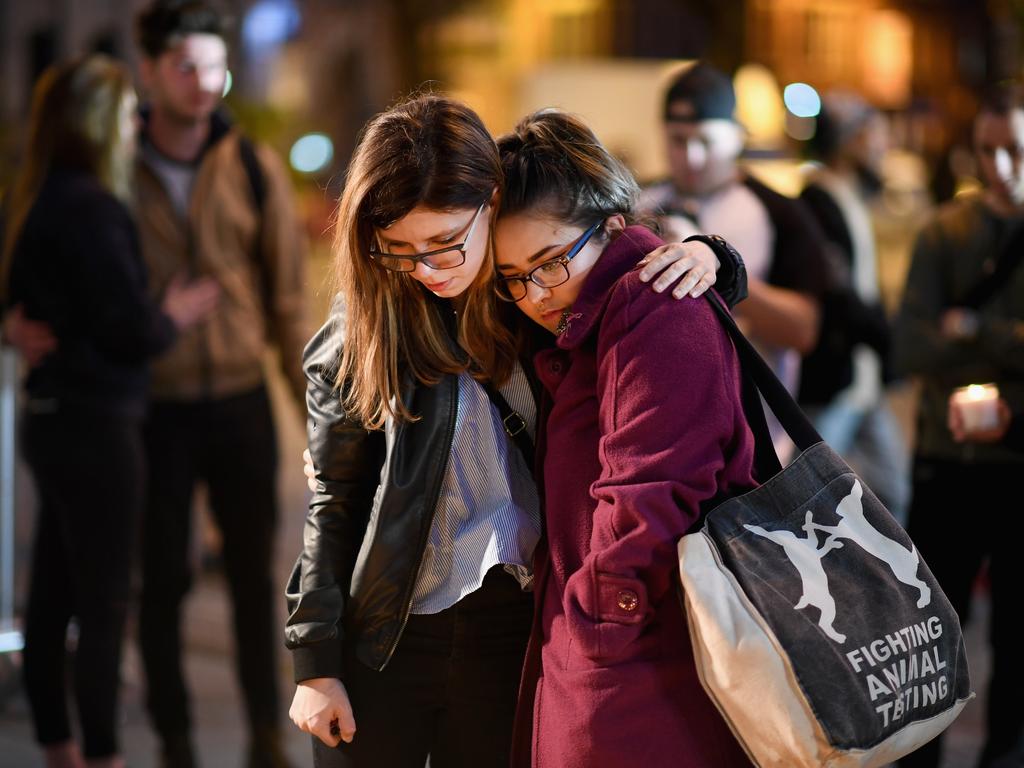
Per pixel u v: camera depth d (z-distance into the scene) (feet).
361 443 8.07
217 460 13.97
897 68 64.39
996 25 61.77
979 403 12.12
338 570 8.14
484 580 8.24
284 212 14.38
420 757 8.38
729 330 7.61
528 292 7.67
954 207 13.44
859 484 7.62
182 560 13.94
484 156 7.32
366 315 7.66
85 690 12.56
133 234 12.84
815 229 14.80
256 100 60.90
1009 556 12.78
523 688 7.85
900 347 13.34
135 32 13.94
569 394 7.69
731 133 14.52
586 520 7.59
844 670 7.05
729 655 6.99
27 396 12.83
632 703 7.36
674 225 12.28
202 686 16.79
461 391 8.01
